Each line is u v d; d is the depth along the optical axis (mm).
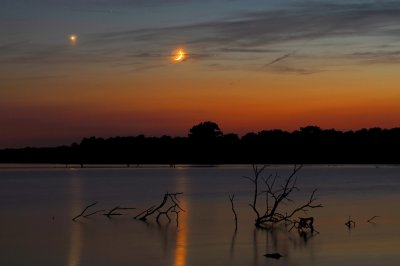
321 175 160250
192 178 142625
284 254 27984
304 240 32094
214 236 33781
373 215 45031
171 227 38188
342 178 134625
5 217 45719
